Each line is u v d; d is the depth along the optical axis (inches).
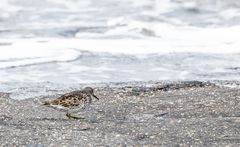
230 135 487.8
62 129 507.8
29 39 1103.6
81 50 981.8
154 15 1449.3
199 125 517.3
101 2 1681.8
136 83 719.7
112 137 482.6
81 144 463.2
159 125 519.5
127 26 1243.2
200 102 598.9
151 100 613.6
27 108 588.7
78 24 1326.3
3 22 1393.9
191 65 863.1
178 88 674.8
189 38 1117.1
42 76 789.2
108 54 951.6
